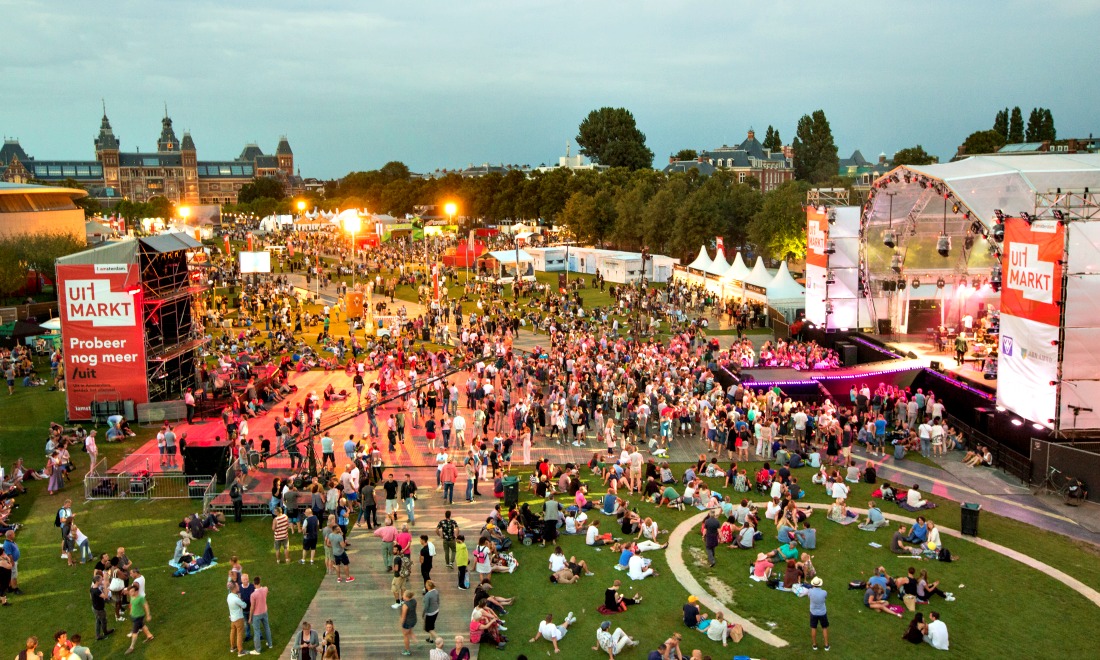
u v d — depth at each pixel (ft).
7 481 110.32
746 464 120.98
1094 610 76.38
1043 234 109.09
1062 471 104.83
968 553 88.74
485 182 543.39
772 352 169.17
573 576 83.10
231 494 101.76
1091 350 107.04
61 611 78.33
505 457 118.32
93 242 365.81
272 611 77.82
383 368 167.43
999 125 533.55
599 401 140.56
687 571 85.51
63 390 165.27
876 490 107.55
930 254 178.60
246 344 202.28
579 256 345.72
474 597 76.48
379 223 463.01
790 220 312.09
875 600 77.10
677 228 335.26
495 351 174.50
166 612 77.82
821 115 630.74
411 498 97.76
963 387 131.64
